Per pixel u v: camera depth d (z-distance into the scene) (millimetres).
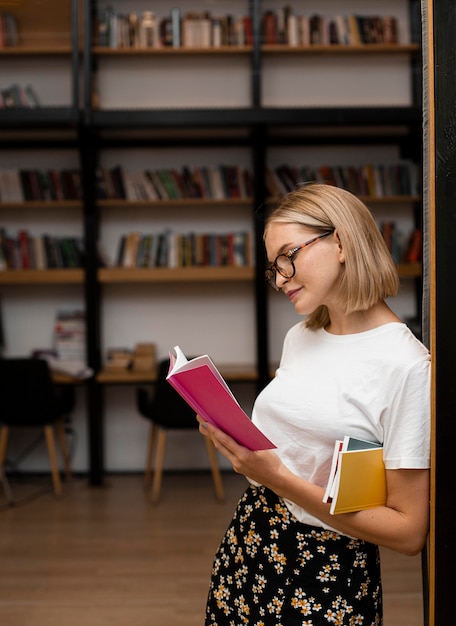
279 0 5434
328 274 1296
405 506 1239
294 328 1507
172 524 4391
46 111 4953
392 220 5684
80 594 3340
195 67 5516
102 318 5738
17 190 5422
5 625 3008
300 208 1312
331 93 5535
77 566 3691
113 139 5555
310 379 1359
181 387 1248
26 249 5453
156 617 3088
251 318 5770
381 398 1260
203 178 5465
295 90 5531
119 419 5766
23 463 5762
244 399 5770
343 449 1223
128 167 5652
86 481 5516
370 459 1243
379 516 1238
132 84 5512
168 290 5758
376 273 1278
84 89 5082
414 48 5289
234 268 5359
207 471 5762
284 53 5434
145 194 5445
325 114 5027
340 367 1325
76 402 5758
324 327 1422
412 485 1230
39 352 5555
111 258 5672
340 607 1296
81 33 5043
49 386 4973
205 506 4789
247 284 5762
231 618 1404
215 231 5691
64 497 5051
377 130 5406
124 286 5742
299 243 1299
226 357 5766
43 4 4852
